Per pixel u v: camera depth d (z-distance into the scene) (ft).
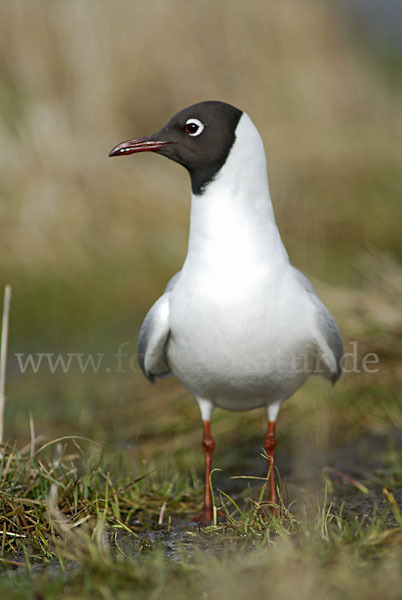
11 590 18.29
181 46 61.05
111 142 55.06
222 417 32.73
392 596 16.01
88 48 56.44
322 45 66.49
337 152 57.11
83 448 29.86
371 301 35.70
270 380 22.95
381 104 66.39
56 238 50.34
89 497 23.67
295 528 21.13
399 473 26.13
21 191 51.96
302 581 16.57
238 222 21.97
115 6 58.08
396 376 33.19
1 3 55.67
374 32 76.64
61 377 39.06
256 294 21.70
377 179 55.83
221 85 61.67
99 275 48.96
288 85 62.90
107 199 52.54
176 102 60.18
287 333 22.15
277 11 65.36
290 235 52.75
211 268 21.93
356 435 30.89
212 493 23.86
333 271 48.65
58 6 56.08
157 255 50.34
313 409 32.68
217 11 62.80
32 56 55.77
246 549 20.25
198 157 22.24
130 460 28.40
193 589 17.38
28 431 31.96
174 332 22.81
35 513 22.24
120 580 18.07
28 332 44.57
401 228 53.16
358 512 22.95
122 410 34.76
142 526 22.98
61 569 19.38
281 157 56.95
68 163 53.11
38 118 54.29
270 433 24.40
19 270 48.70
